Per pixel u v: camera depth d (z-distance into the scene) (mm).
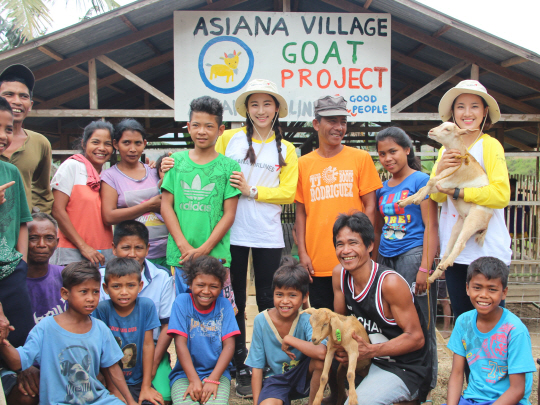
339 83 5754
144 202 3391
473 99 3004
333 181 3465
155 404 2791
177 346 2912
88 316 2752
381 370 2695
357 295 2811
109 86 7484
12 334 2619
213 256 3119
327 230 3432
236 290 3479
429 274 3229
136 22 5738
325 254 3428
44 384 2557
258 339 2949
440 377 3818
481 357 2564
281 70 5719
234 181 3176
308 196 3547
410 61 7121
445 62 6777
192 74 5715
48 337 2594
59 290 3080
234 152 3473
